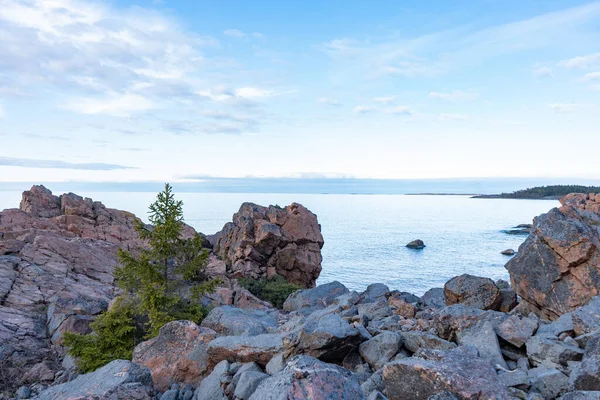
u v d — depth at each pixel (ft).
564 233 43.45
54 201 135.85
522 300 47.83
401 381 26.04
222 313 53.57
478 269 331.16
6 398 47.37
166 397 36.11
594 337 28.58
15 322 66.28
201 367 40.16
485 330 35.22
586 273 41.50
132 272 55.67
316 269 125.59
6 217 118.21
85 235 121.29
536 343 32.01
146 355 42.19
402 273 320.09
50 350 60.29
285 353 36.06
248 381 31.96
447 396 22.93
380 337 36.14
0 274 80.69
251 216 128.47
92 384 31.27
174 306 55.83
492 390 23.79
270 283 110.22
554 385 26.45
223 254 123.44
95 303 75.77
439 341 34.88
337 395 23.79
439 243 569.64
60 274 87.92
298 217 128.16
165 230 57.00
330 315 39.32
